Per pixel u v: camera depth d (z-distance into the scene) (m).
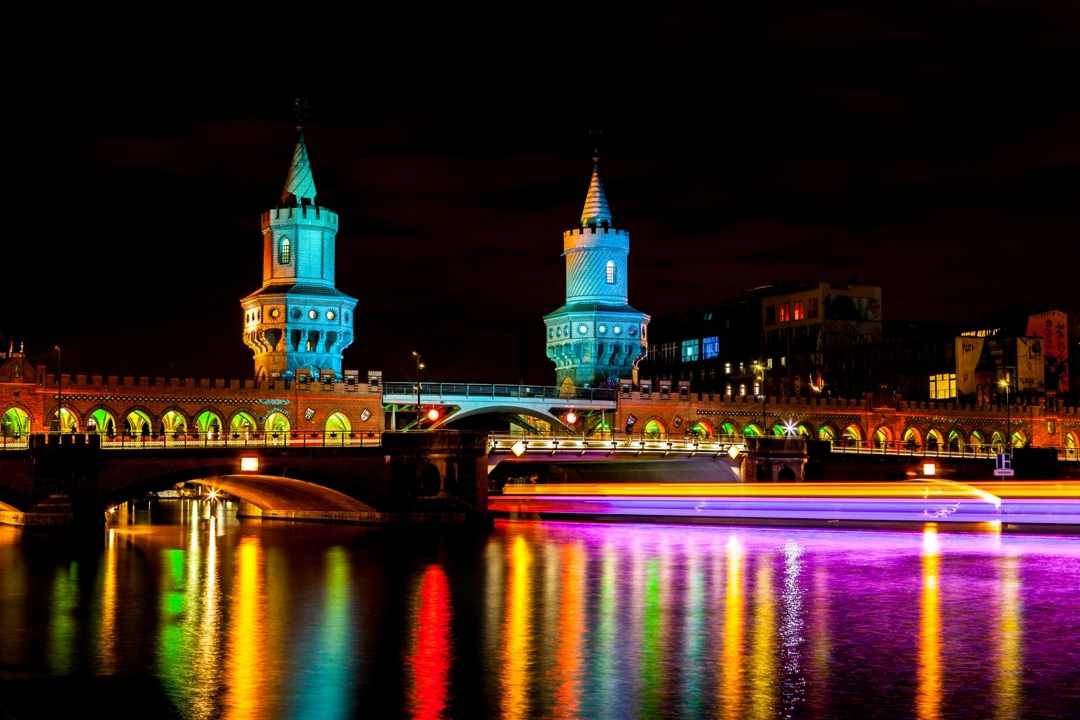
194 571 72.62
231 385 135.50
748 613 56.94
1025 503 99.19
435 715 38.34
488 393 150.88
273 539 95.56
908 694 41.03
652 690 41.44
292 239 148.62
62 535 94.31
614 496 122.88
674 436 161.50
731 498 114.94
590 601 60.66
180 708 39.03
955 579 68.75
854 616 56.00
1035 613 56.91
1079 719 38.19
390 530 104.50
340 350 150.25
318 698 40.25
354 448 105.56
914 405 177.12
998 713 38.81
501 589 64.81
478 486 109.88
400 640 50.00
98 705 39.50
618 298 169.75
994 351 191.50
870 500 107.12
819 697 40.62
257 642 49.53
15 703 39.72
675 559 79.81
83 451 95.19
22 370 123.88
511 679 42.91
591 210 171.25
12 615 56.31
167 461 98.06
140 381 130.25
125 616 56.03
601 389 158.88
